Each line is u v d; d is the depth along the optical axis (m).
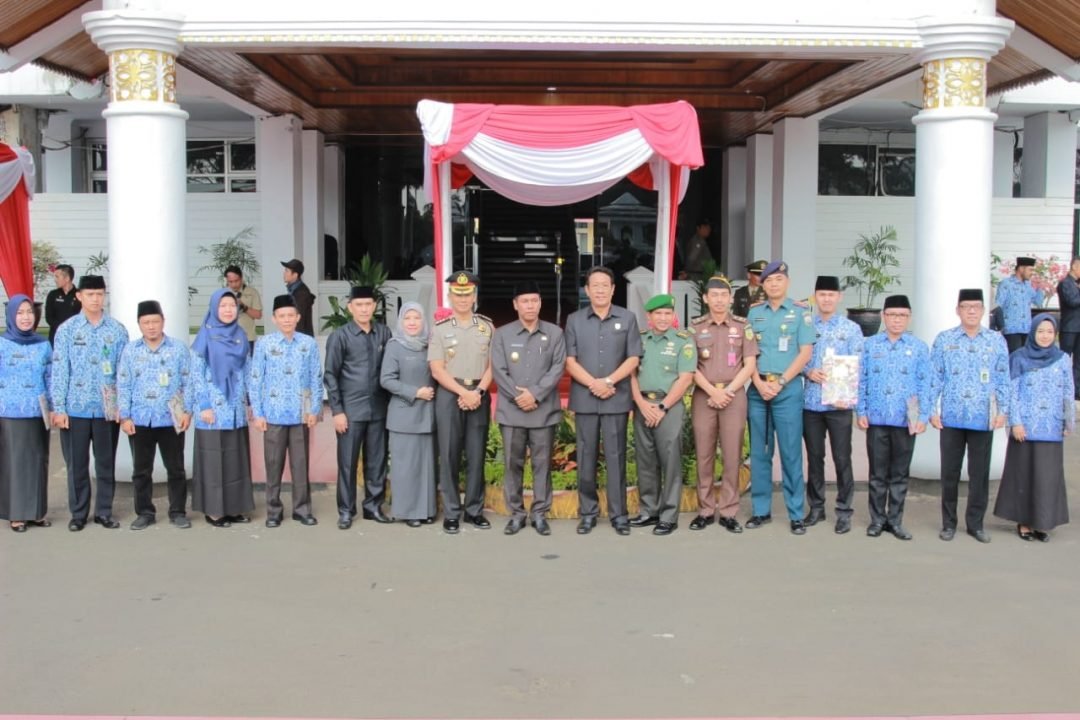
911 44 8.10
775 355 6.89
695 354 6.84
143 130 7.80
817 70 10.73
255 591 5.66
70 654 4.77
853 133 18.00
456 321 6.96
